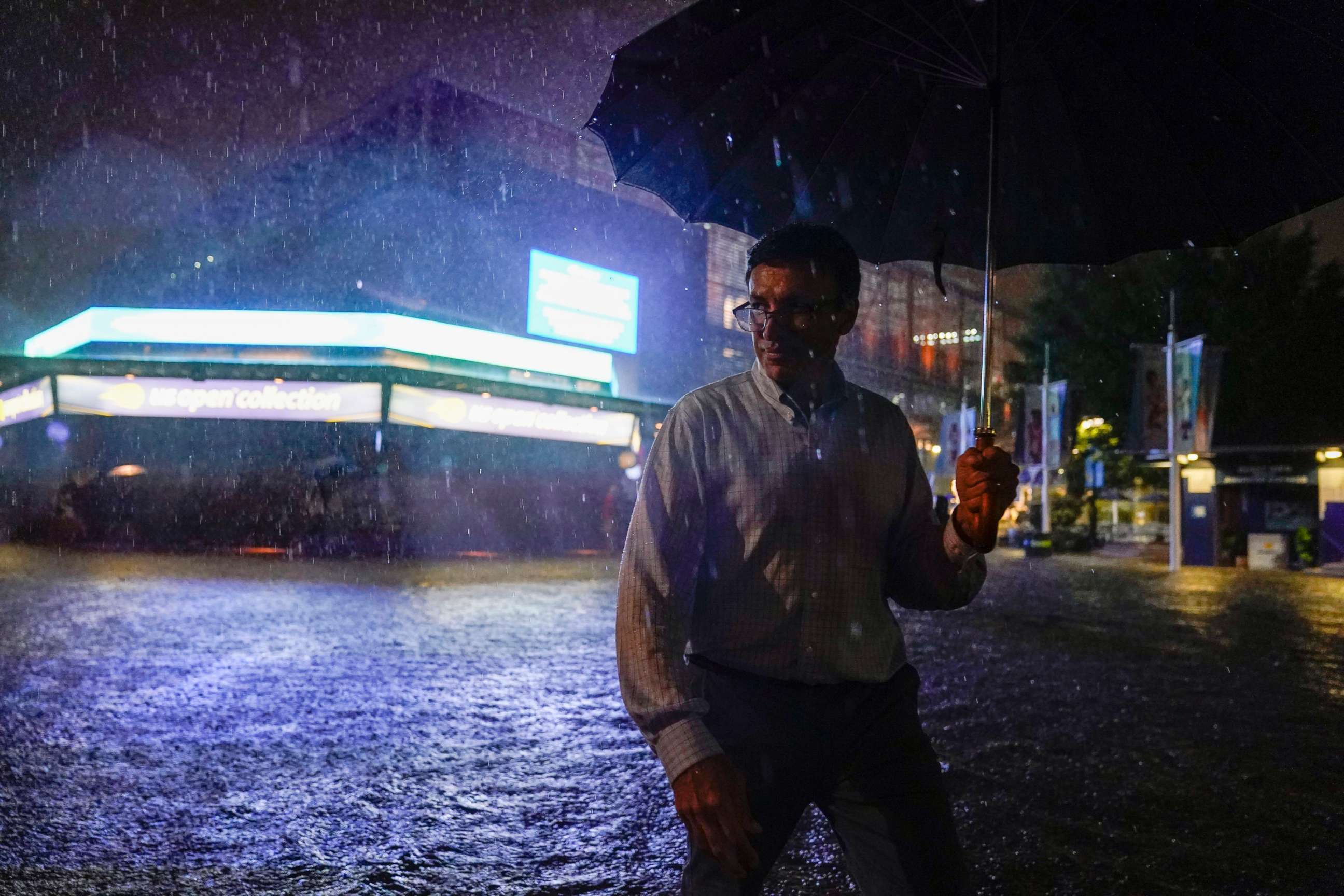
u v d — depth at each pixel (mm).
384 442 25312
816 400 1841
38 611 11141
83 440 27109
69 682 7219
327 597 13250
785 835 1781
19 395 27203
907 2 1904
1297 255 33094
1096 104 2021
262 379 24781
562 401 28391
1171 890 3637
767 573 1771
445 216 27391
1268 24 1757
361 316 24719
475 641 9648
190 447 26281
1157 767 5371
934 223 2207
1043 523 33812
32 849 3881
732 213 2211
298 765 5180
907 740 1811
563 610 12586
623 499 31109
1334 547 25453
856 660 1793
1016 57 1978
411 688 7305
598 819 4406
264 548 22797
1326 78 1783
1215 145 1979
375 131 27672
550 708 6727
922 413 41812
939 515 2037
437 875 3717
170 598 12703
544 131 29688
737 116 2096
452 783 4910
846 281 1824
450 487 26641
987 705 7078
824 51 2018
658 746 1583
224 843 4012
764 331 1808
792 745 1744
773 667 1784
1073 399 31797
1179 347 25906
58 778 4852
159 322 25641
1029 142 2115
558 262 29516
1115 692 7641
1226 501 27672
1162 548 35906
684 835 4211
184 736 5734
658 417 31812
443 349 25781
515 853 3969
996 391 39406
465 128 27844
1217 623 12742
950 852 1771
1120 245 2170
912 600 1974
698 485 1770
